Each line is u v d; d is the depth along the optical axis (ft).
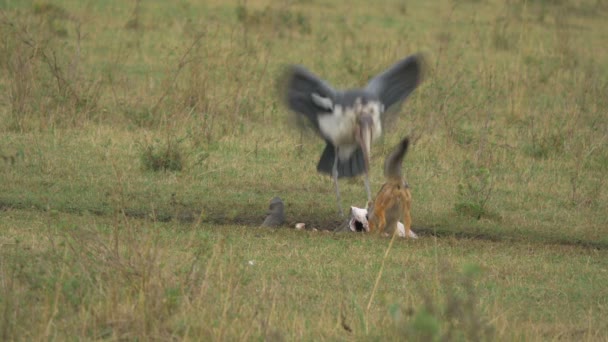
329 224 85.71
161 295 53.93
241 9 185.47
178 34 169.27
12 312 52.75
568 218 90.27
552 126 121.49
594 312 61.98
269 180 97.40
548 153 113.91
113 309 53.06
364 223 82.53
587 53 180.96
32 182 88.89
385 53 159.74
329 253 72.23
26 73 115.65
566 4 225.15
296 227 83.35
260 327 53.57
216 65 132.77
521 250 77.97
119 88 128.47
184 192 90.07
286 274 65.82
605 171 108.06
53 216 75.41
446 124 116.47
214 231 77.00
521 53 173.58
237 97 121.19
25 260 62.34
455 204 89.35
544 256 76.38
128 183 90.84
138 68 142.41
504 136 118.83
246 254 69.97
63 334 51.39
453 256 73.61
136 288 55.06
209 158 102.53
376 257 71.61
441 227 85.15
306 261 69.46
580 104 133.49
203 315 53.01
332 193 95.30
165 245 64.49
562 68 161.38
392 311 51.83
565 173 107.24
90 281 55.83
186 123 113.80
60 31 156.35
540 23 210.38
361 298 61.11
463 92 133.90
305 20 186.39
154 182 92.22
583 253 78.48
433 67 143.64
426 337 48.85
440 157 109.40
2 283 56.80
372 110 79.56
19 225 74.13
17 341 50.52
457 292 63.72
